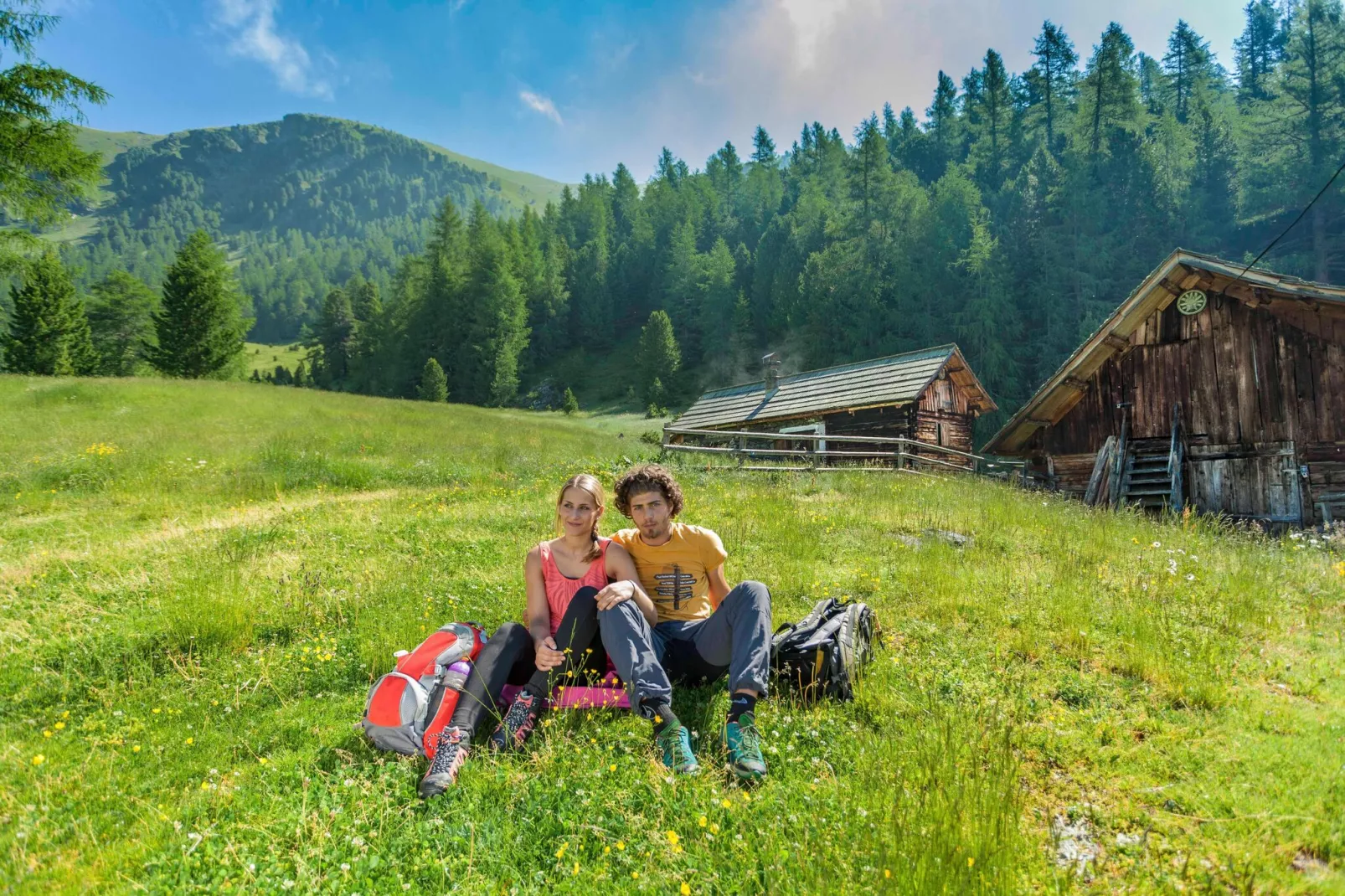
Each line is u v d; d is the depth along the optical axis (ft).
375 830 9.52
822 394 87.45
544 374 342.64
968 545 27.68
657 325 287.89
